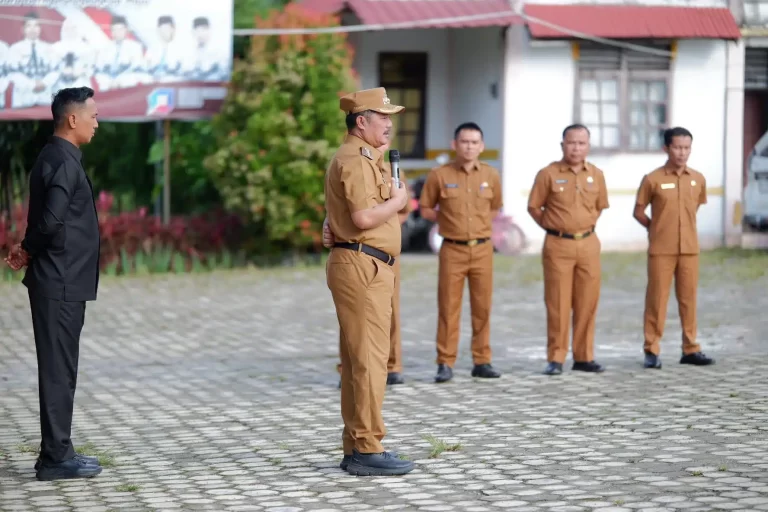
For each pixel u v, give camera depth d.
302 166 20.03
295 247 21.23
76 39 20.22
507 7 21.91
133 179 24.84
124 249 20.30
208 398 10.41
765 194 23.12
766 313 15.03
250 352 12.95
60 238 7.46
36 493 7.18
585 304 11.29
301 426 9.18
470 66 24.00
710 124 23.12
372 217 7.35
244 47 23.44
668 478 7.24
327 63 20.48
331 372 11.69
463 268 10.91
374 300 7.47
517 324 14.70
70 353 7.54
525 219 22.47
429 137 24.89
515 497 6.88
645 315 11.61
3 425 9.38
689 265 11.56
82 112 7.56
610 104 22.69
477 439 8.50
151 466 7.87
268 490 7.18
